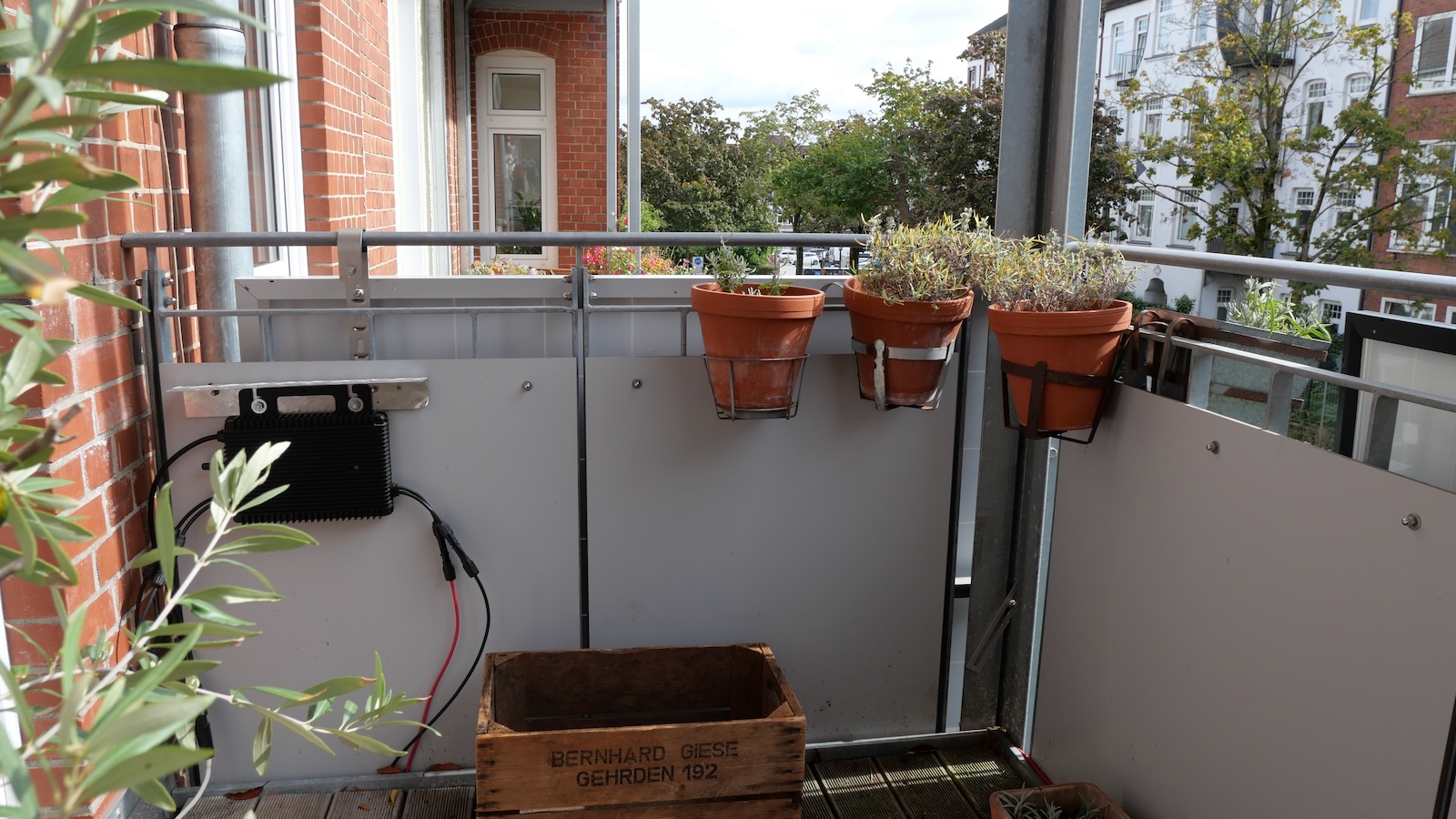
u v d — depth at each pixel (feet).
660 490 7.93
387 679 7.79
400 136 22.67
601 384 7.73
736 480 8.02
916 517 8.36
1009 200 7.88
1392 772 4.71
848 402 8.09
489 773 6.59
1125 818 6.57
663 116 75.20
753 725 6.78
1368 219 50.08
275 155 12.42
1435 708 4.49
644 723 7.80
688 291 8.09
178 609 7.38
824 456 8.13
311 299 7.68
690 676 7.79
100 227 6.61
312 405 7.29
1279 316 6.93
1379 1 49.42
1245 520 5.76
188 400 7.14
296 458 7.19
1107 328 6.65
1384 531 4.78
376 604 7.70
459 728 7.94
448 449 7.62
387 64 19.60
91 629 6.38
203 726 7.61
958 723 8.99
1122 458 7.04
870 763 8.37
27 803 1.80
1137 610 6.87
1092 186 58.34
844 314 8.23
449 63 30.35
